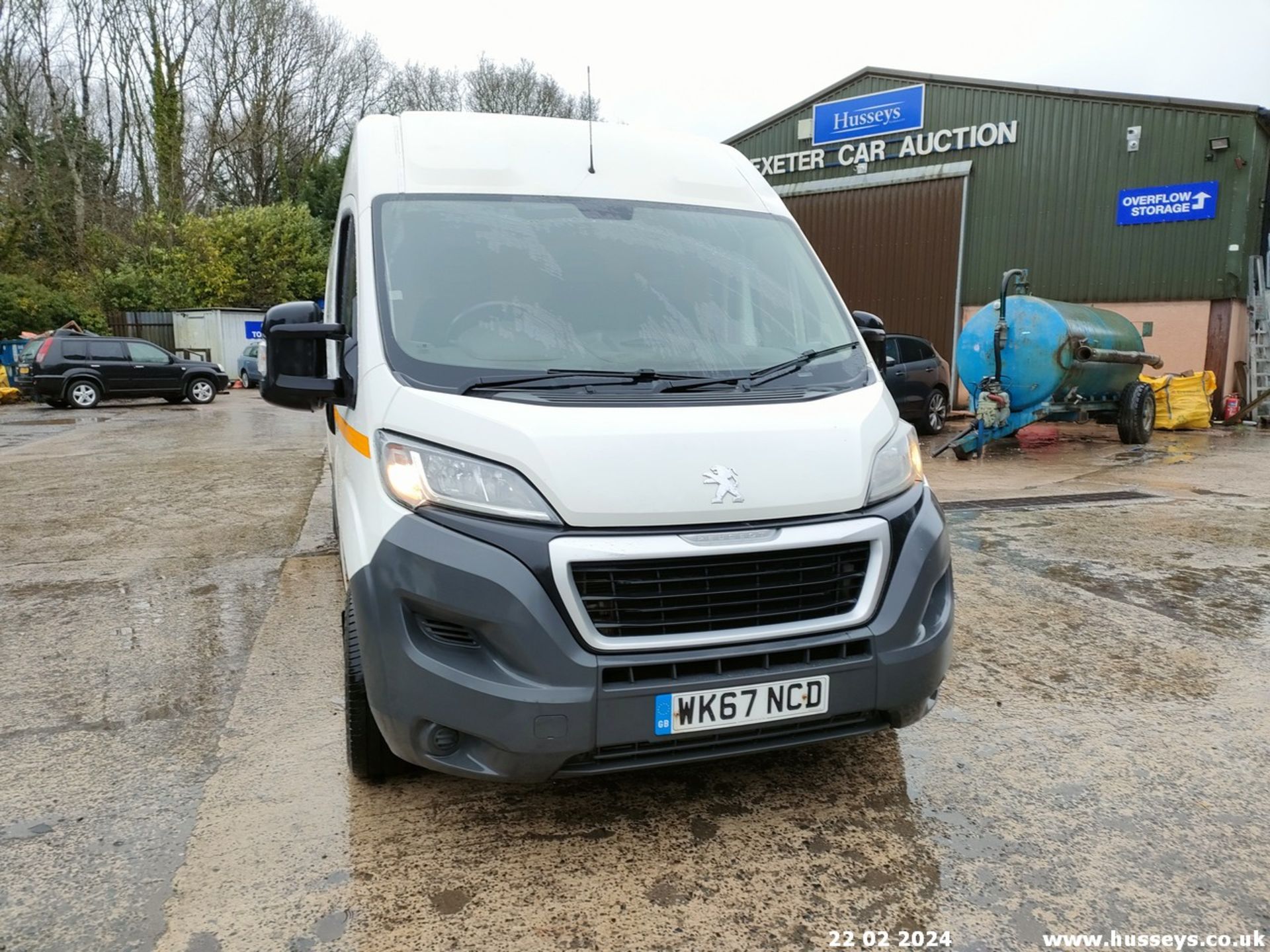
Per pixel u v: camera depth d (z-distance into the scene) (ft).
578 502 7.98
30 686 13.14
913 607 8.80
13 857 8.81
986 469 33.86
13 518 24.89
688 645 8.07
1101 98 52.47
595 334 9.95
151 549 21.26
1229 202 49.42
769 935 7.72
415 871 8.61
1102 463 35.50
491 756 8.02
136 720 11.96
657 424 8.57
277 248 109.19
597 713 7.82
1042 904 8.09
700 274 11.06
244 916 7.93
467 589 7.85
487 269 10.32
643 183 12.09
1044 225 55.42
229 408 64.39
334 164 129.39
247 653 14.44
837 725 8.77
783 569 8.39
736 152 13.85
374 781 10.27
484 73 152.76
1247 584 17.90
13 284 89.35
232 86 132.67
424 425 8.49
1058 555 20.24
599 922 7.89
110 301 102.83
